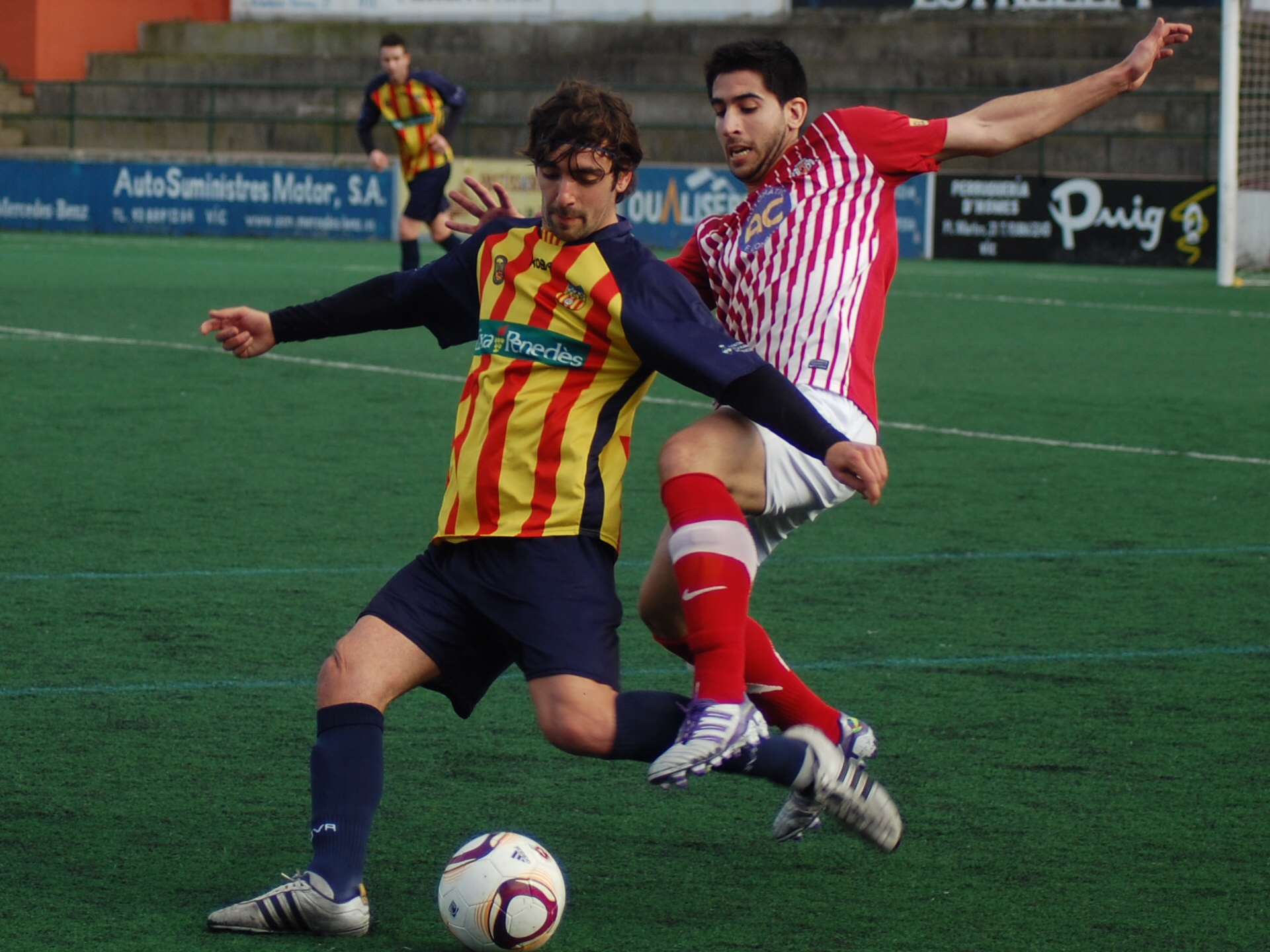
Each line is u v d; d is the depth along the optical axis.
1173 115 94.50
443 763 14.42
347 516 24.33
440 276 12.29
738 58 13.16
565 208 11.28
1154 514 25.52
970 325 53.72
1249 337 51.09
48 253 79.44
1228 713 16.02
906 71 100.88
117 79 113.69
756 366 11.02
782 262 12.92
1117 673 17.31
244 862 12.12
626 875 12.04
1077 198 83.44
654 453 30.56
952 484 27.73
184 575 20.70
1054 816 13.27
